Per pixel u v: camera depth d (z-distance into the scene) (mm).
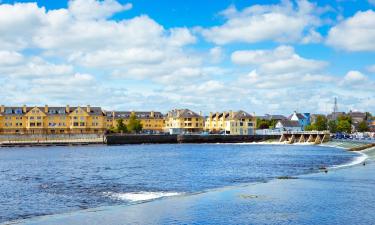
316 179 43938
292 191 34875
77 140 182000
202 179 55969
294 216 24906
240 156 107438
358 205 28406
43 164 81938
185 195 32906
